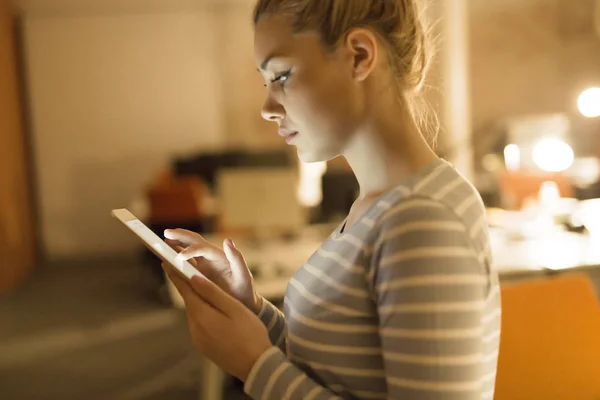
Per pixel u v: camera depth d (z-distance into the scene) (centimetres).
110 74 610
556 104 622
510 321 120
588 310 123
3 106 517
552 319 121
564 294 124
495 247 253
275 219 278
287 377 66
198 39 612
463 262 59
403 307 58
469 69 611
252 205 276
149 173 623
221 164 583
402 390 58
